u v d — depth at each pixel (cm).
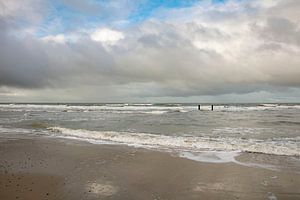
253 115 4016
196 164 976
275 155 1117
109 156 1110
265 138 1591
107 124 2505
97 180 789
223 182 770
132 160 1040
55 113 4488
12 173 858
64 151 1216
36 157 1095
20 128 2156
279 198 646
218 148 1279
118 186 737
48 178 804
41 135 1755
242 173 857
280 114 4272
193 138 1572
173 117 3525
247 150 1223
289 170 886
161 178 811
